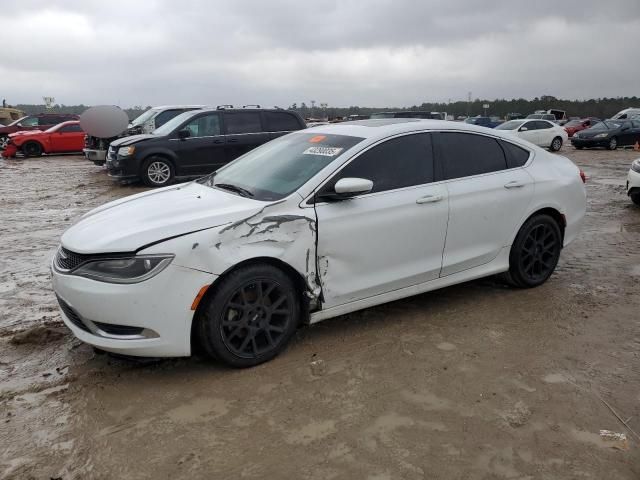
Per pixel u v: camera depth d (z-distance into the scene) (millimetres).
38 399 3285
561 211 5137
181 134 12000
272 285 3648
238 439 2904
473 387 3418
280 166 4281
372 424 3033
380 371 3613
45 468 2680
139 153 11891
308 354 3850
